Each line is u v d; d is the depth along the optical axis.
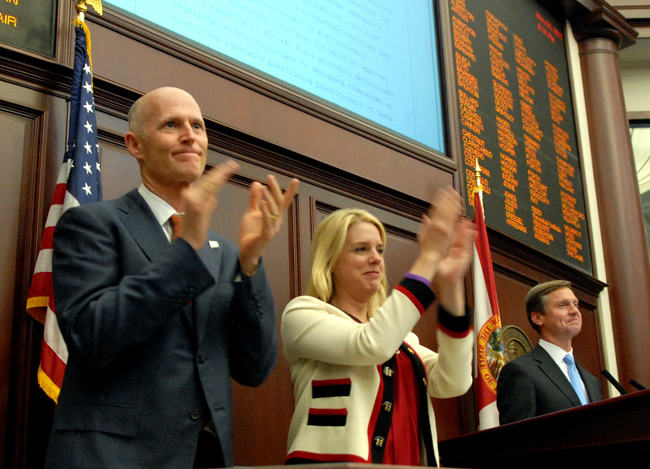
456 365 1.87
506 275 4.80
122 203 1.80
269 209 1.69
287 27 3.86
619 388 3.21
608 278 6.12
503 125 5.32
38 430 2.25
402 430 1.79
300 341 1.83
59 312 1.57
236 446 2.76
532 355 3.18
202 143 1.96
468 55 5.17
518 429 2.05
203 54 3.22
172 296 1.51
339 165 3.71
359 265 1.99
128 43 2.95
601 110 6.58
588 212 6.21
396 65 4.51
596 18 6.71
